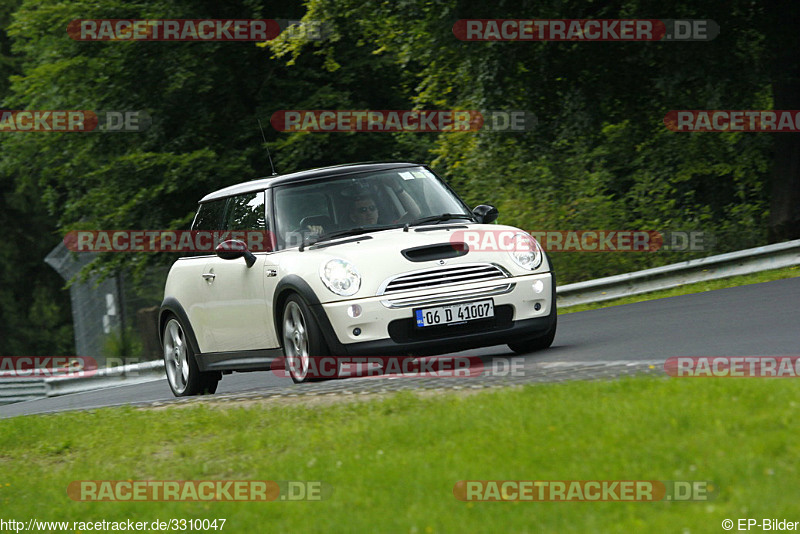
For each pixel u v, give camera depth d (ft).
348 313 102.53
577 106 251.60
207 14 343.26
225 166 330.34
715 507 50.55
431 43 246.88
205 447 81.97
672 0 231.09
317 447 74.95
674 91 233.14
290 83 337.72
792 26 232.94
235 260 117.80
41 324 618.03
